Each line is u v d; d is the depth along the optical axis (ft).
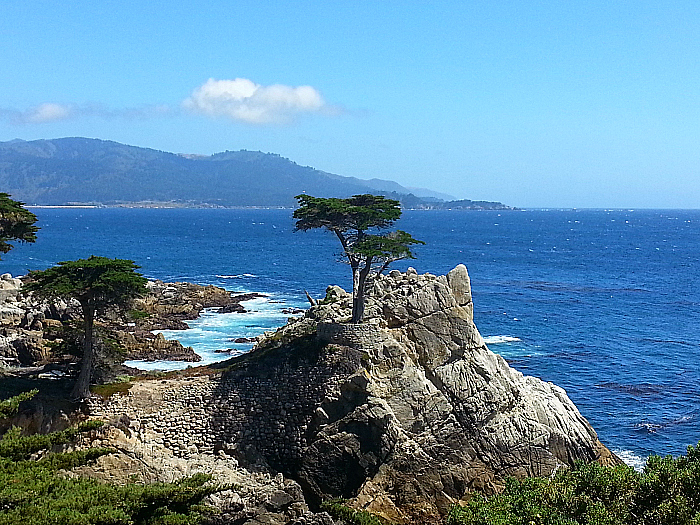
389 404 144.36
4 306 219.82
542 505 91.61
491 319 344.08
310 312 181.47
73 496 77.66
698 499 87.25
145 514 81.97
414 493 137.69
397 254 164.66
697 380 244.01
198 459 135.13
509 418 150.92
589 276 531.50
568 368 256.73
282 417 144.66
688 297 431.02
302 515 125.70
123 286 140.26
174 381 150.00
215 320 302.86
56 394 139.74
